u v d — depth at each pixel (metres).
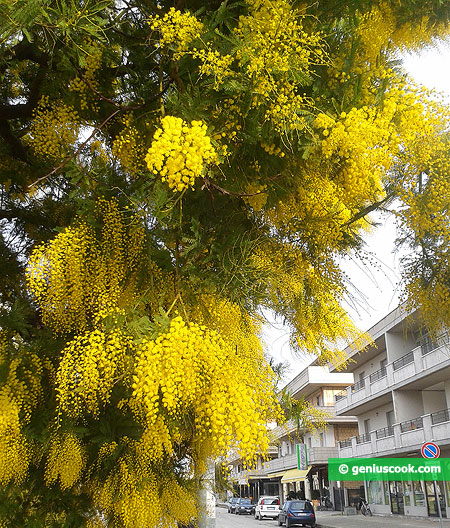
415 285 2.84
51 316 2.35
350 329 2.74
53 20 2.10
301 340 2.79
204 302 2.37
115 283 2.33
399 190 2.45
